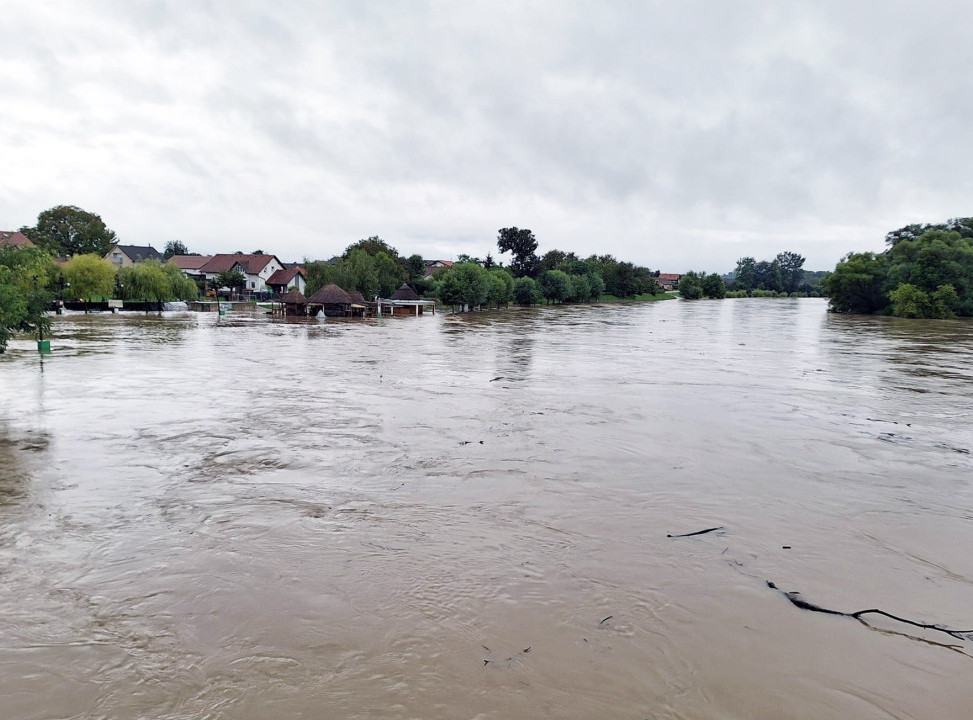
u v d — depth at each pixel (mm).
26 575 7773
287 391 20594
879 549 8859
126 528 9242
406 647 6344
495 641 6469
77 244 107500
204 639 6453
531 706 5512
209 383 22000
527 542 8859
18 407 17594
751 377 24500
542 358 30594
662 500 10609
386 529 9258
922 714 5559
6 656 6148
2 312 16797
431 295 93688
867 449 13984
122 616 6879
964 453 13750
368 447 13727
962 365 28484
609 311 86000
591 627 6762
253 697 5582
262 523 9445
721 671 6078
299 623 6746
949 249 68562
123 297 66750
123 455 12969
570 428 15617
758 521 9773
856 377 24641
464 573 7910
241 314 66375
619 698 5652
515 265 129375
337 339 40500
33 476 11570
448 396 19906
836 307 79000
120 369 25031
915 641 6664
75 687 5715
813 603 7379
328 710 5418
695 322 61969
